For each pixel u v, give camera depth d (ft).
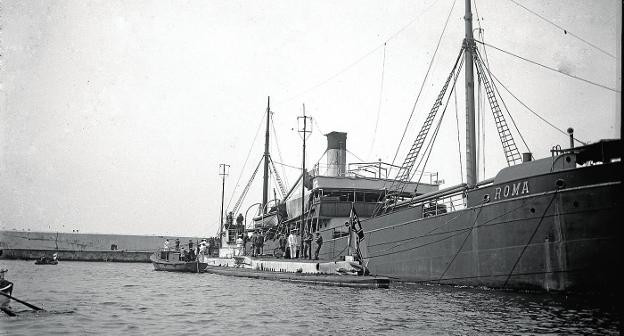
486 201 81.56
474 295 75.41
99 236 308.81
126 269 189.06
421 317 57.36
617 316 56.08
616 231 64.39
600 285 66.49
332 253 120.16
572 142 72.33
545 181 72.28
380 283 90.17
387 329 50.78
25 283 111.55
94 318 58.29
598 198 66.08
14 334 48.55
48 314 61.36
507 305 64.85
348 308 65.16
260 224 174.81
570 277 69.41
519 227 75.15
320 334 48.42
